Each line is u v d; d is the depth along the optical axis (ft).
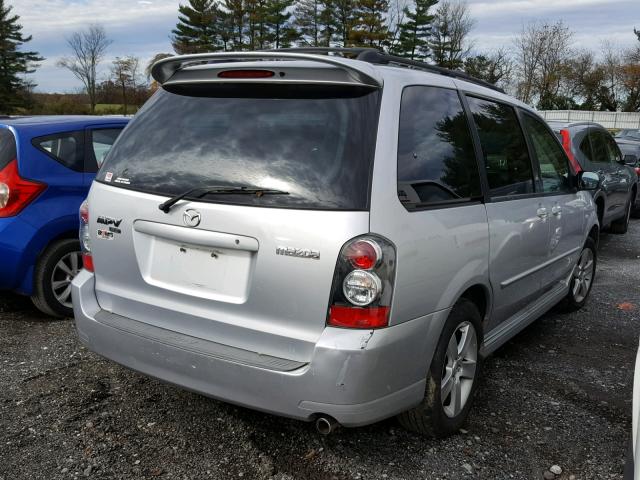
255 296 8.62
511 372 13.58
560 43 187.62
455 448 10.26
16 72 231.91
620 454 10.29
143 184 9.70
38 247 15.30
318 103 9.04
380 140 8.80
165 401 11.57
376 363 8.29
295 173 8.59
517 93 191.52
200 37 231.30
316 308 8.28
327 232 8.16
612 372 13.73
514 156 12.96
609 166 28.63
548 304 15.37
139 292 9.87
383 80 9.34
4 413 10.94
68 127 16.35
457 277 9.84
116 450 9.91
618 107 206.90
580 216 16.56
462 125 11.10
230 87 9.73
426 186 9.52
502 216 11.55
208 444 10.16
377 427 10.83
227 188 8.83
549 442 10.59
